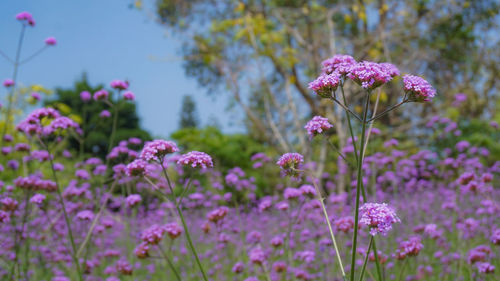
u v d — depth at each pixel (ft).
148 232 10.28
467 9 49.21
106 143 65.36
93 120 32.01
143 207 27.61
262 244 18.81
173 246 21.31
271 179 43.27
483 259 13.21
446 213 23.41
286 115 51.98
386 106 51.01
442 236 19.53
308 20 46.57
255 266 14.94
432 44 50.88
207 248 23.82
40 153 17.15
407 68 49.90
